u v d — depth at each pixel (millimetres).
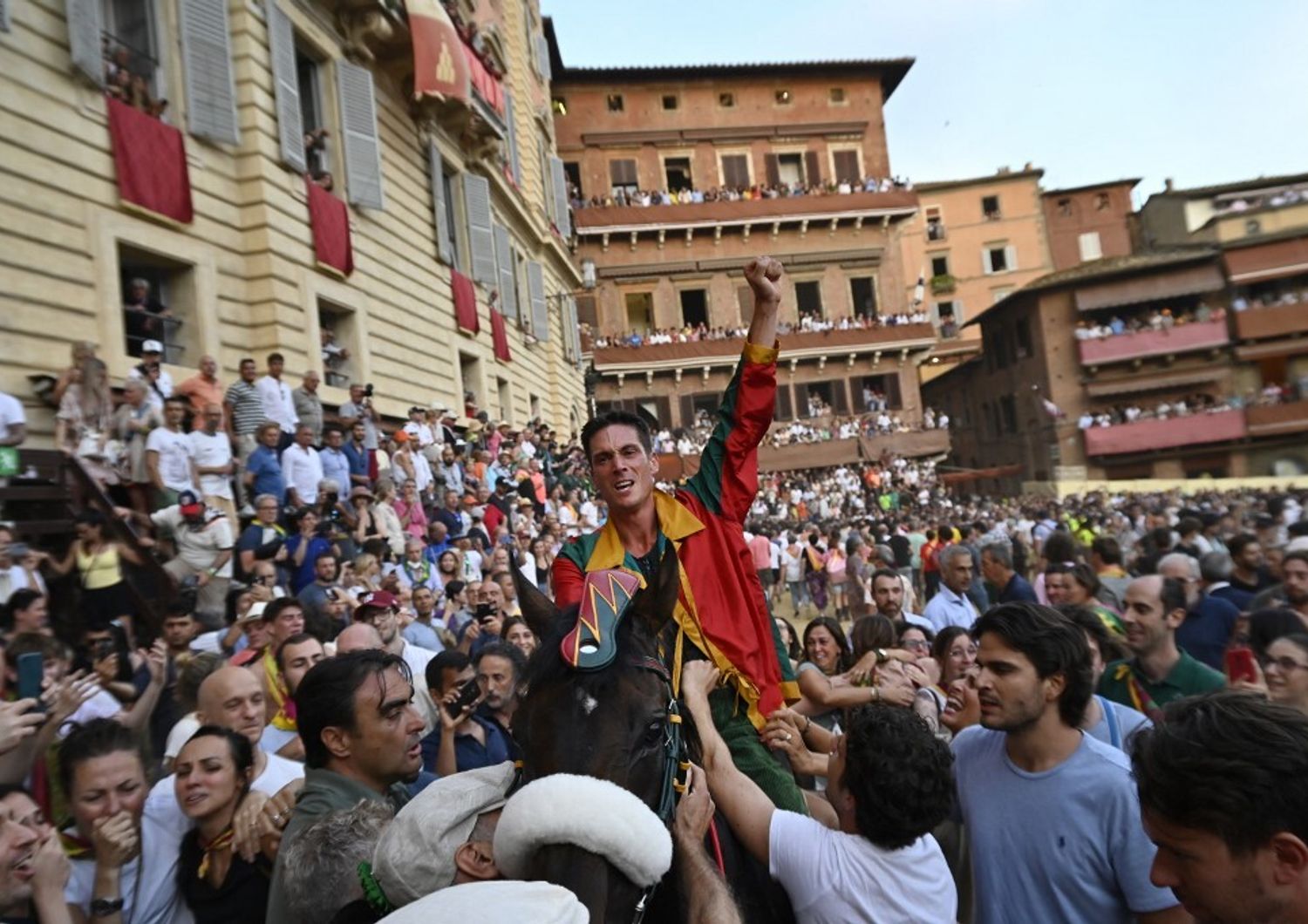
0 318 9422
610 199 42688
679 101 44719
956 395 53781
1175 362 42719
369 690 3232
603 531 3385
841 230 44500
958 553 8352
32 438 9594
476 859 2160
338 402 15016
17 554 7027
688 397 42750
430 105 19562
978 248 54125
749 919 2787
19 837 3061
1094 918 2924
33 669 4613
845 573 18578
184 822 3574
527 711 2418
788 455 40656
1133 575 9406
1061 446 43031
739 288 43750
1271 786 1623
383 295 17500
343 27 16672
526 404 28406
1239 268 41750
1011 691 3033
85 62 10523
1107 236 54094
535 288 30344
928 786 2752
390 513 12258
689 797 2467
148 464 9539
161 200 11562
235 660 5766
